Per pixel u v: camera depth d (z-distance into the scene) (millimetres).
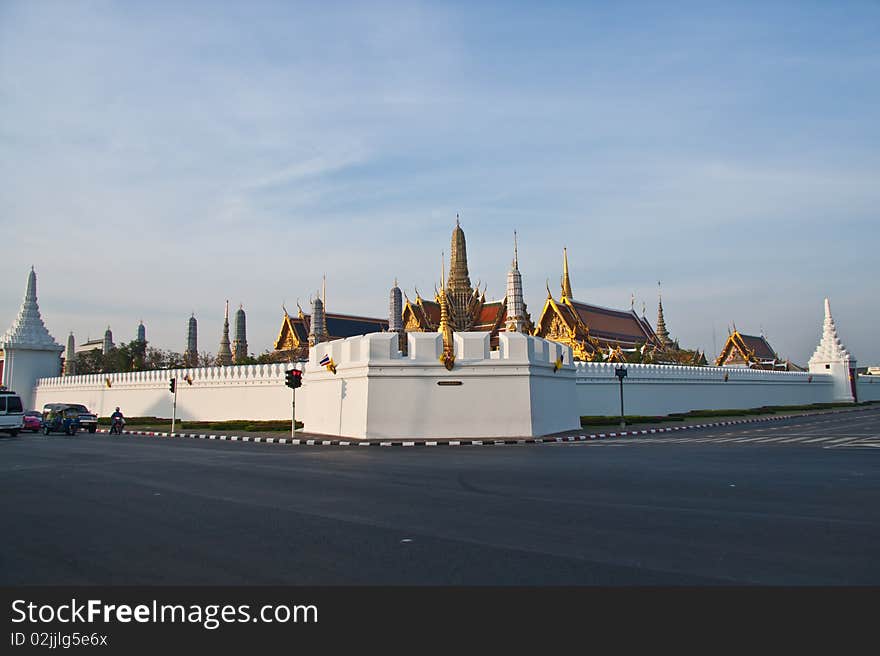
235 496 13125
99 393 57344
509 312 61875
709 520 10188
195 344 87562
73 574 7578
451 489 13891
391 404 30609
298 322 81562
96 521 10547
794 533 9180
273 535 9398
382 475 16578
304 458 21953
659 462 19141
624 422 38219
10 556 8336
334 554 8289
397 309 70938
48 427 41438
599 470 17156
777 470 16656
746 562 7723
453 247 73938
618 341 74750
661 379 51625
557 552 8297
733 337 89562
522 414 31172
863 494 12570
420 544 8789
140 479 16062
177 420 48188
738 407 60969
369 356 30906
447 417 30734
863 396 86000
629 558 7977
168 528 9945
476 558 8039
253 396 43250
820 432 33594
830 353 81812
